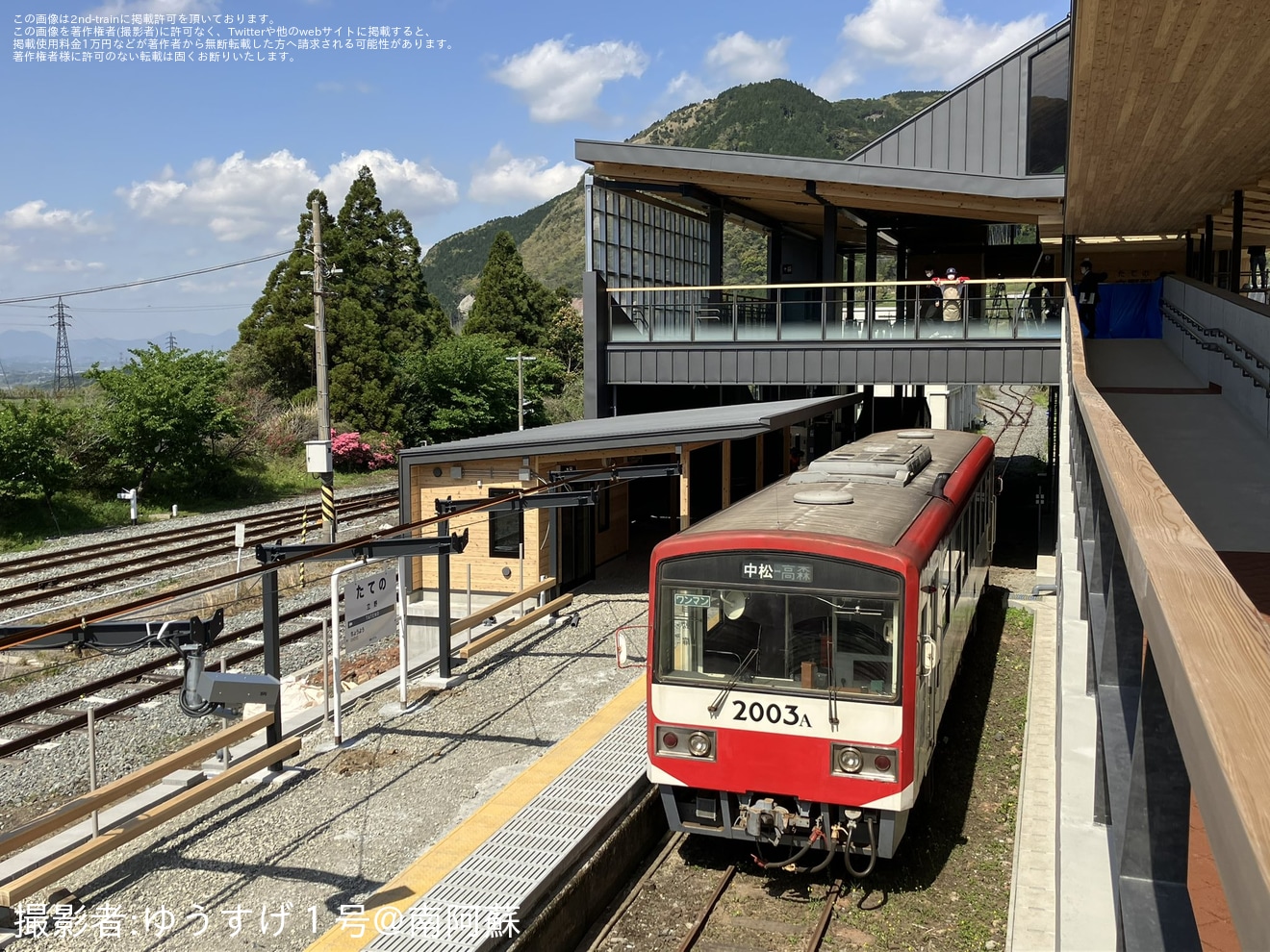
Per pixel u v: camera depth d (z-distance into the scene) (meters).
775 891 8.13
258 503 32.53
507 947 6.56
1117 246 29.44
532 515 16.28
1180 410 14.38
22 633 6.99
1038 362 20.28
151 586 18.95
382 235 53.72
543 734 10.66
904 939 7.37
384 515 28.09
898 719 7.72
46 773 10.45
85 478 30.30
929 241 32.91
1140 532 2.18
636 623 15.27
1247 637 1.42
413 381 46.31
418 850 8.11
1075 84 10.96
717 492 27.64
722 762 8.20
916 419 35.50
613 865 8.26
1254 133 13.30
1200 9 8.57
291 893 7.49
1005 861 8.45
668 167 21.97
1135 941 2.00
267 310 49.44
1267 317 12.06
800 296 22.38
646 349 22.55
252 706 12.41
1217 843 1.08
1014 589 17.83
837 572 7.92
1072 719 4.80
